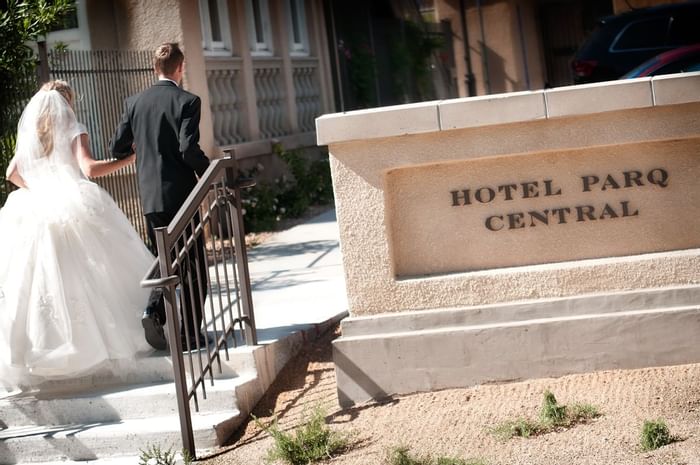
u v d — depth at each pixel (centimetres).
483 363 617
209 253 1147
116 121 1123
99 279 664
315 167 1548
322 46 1752
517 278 619
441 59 2314
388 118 607
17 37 975
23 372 659
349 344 628
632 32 1482
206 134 1297
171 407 649
